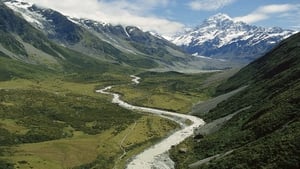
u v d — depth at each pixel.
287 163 90.94
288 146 96.25
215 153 134.75
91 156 140.38
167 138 178.62
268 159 96.50
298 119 115.69
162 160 143.12
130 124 197.88
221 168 105.62
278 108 133.75
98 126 190.25
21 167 119.31
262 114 142.25
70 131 178.25
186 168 125.44
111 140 165.00
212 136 160.12
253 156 101.00
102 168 131.25
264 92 199.50
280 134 107.19
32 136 160.25
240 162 102.69
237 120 166.38
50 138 162.62
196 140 167.88
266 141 106.88
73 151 142.62
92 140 161.50
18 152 135.38
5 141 150.25
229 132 152.12
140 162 140.12
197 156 140.75
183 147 157.12
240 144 129.62
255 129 131.75
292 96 137.12
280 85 191.25
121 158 144.25
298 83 159.12
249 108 175.62
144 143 166.75
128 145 161.00
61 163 129.50
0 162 119.94
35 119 190.88
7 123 176.38
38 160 127.69
